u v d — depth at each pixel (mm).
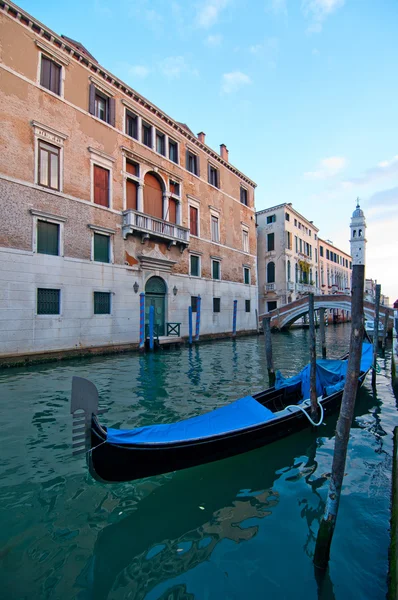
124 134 15797
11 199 11508
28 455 4516
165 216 18000
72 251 13188
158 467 3875
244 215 25469
